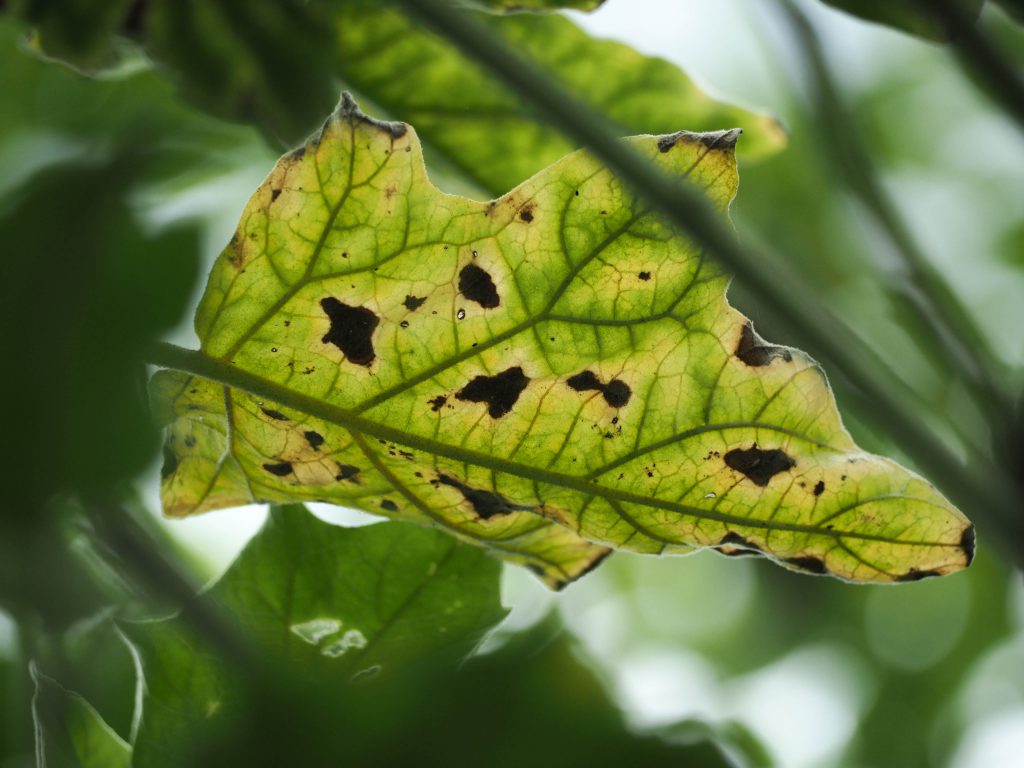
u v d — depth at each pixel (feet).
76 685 2.34
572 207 2.32
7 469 2.10
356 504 2.41
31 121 2.94
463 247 2.33
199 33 2.66
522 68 2.59
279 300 2.32
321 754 2.21
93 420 2.12
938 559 2.33
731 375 2.33
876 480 2.32
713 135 2.31
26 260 2.16
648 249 2.32
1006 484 2.93
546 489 2.37
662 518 2.37
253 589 2.39
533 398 2.34
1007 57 2.69
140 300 2.18
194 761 2.27
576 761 2.18
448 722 2.19
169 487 2.40
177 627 2.32
